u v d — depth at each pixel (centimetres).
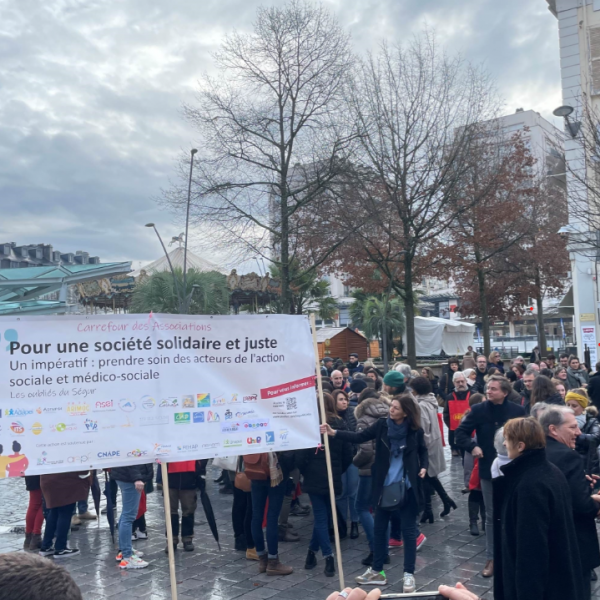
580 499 339
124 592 541
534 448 305
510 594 299
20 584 109
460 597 155
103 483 1073
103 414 438
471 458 871
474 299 3512
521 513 292
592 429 559
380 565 548
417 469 538
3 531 771
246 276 3044
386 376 697
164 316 457
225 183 2044
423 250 2241
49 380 430
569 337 5319
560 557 291
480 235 2228
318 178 2023
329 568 576
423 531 705
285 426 486
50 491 629
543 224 2906
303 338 499
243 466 634
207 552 657
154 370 453
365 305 3841
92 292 2947
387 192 1972
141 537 717
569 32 2344
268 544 580
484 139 2262
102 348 442
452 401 968
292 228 2080
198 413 462
